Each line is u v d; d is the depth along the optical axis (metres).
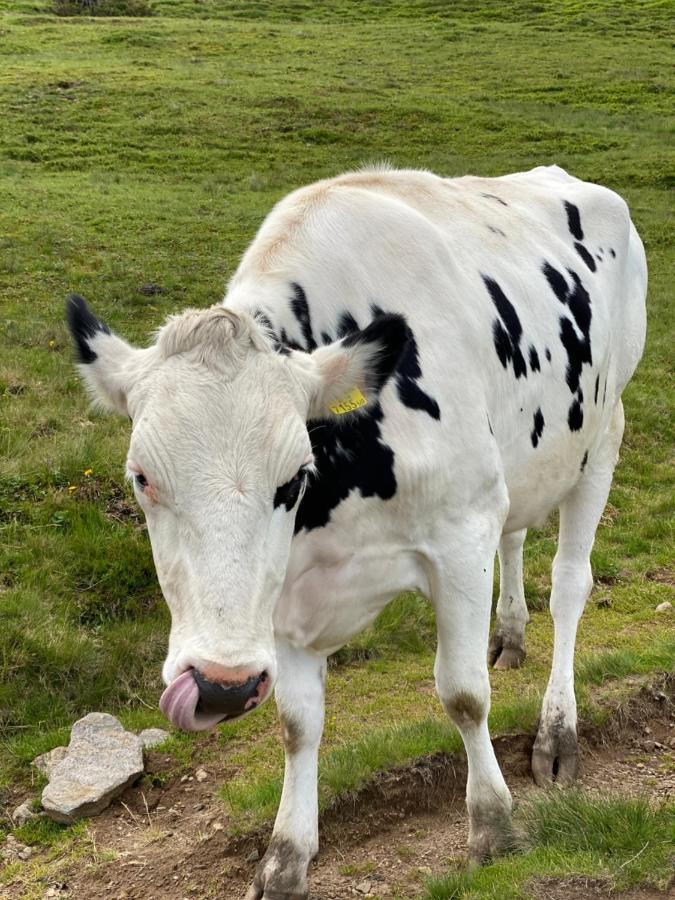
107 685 3.54
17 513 4.27
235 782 3.06
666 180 13.95
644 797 2.85
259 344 2.22
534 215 3.17
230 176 12.63
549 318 2.96
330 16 28.48
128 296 7.85
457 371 2.60
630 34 25.55
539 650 3.83
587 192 3.40
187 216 10.55
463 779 3.04
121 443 4.95
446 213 2.89
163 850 2.84
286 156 13.89
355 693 3.55
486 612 2.63
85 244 9.28
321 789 2.91
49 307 7.44
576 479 3.18
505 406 2.79
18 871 2.81
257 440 2.14
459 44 23.98
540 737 3.07
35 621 3.63
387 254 2.60
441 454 2.53
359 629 2.60
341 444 2.41
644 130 16.88
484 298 2.77
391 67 21.02
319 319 2.47
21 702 3.42
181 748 3.22
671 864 2.49
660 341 8.27
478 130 16.25
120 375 2.25
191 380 2.17
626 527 5.18
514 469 2.88
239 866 2.78
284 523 2.19
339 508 2.44
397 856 2.81
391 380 2.48
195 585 2.10
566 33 25.69
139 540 4.18
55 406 5.41
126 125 14.69
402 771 2.99
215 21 26.77
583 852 2.56
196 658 2.05
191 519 2.12
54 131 14.16
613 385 3.33
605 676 3.40
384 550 2.52
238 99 16.62
